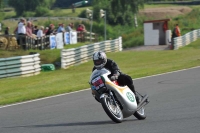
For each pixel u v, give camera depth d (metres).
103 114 31.83
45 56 85.88
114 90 27.00
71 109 35.12
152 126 26.19
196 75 56.16
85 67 79.56
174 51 103.56
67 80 59.81
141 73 62.06
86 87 49.75
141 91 44.62
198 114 29.83
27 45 90.00
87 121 29.14
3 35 88.69
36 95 44.47
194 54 93.75
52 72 72.75
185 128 25.17
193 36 140.38
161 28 128.75
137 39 158.62
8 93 49.62
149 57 92.31
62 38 103.12
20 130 26.77
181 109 32.66
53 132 25.55
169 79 53.44
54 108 36.19
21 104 39.53
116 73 27.12
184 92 42.00
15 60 65.88
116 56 96.62
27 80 61.75
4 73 63.97
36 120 30.62
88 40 133.12
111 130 25.34
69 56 80.38
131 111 27.89
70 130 25.92
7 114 34.31
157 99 38.69
